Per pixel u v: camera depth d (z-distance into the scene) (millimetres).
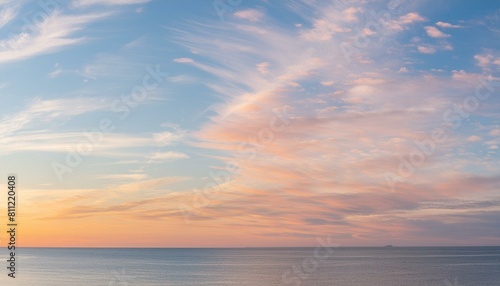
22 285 94000
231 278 109438
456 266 155875
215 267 150000
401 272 128500
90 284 96312
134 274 120000
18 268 142125
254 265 164375
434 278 110750
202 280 103500
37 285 93688
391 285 96062
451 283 100438
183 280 104562
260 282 101688
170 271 131125
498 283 101500
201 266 155875
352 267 150625
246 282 101875
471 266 156125
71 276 113125
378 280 105312
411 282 102688
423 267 150500
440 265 162000
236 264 171500
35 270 133250
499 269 140375
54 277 110312
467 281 104750
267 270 135750
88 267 147750
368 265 162125
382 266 156000
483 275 118438
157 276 114688
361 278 110250
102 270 133750
